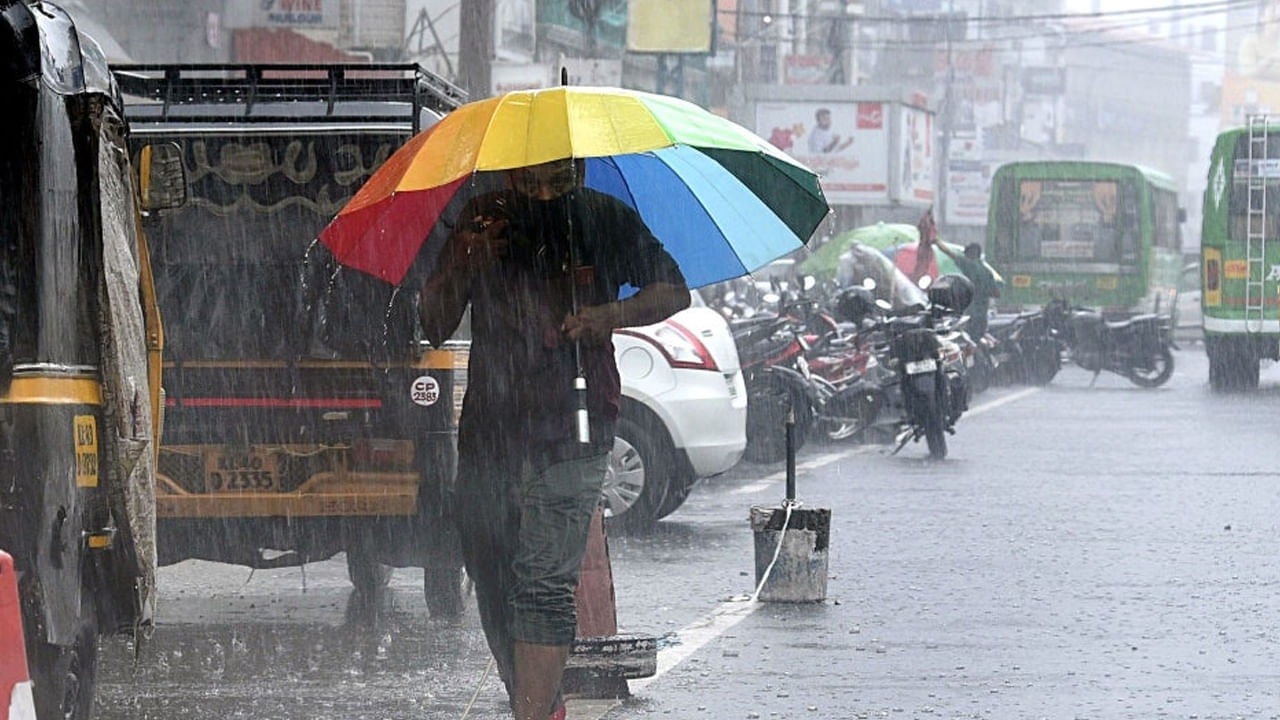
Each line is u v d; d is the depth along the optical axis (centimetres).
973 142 12269
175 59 4569
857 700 1261
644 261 1040
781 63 9331
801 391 2827
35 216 931
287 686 1315
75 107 980
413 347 1479
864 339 3275
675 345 2105
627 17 5544
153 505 1055
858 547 1995
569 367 1027
